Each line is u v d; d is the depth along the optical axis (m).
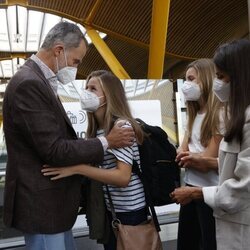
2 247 3.72
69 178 2.14
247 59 1.84
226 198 1.86
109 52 18.73
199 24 20.58
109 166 2.35
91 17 19.17
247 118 1.77
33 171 2.01
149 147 2.42
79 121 4.32
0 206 3.76
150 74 12.04
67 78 2.22
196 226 2.77
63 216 2.09
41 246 2.04
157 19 11.38
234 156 1.86
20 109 1.94
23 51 24.11
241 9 19.09
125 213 2.34
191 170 2.67
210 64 2.68
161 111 4.77
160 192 2.41
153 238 2.31
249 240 1.83
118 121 2.27
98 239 2.45
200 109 2.74
